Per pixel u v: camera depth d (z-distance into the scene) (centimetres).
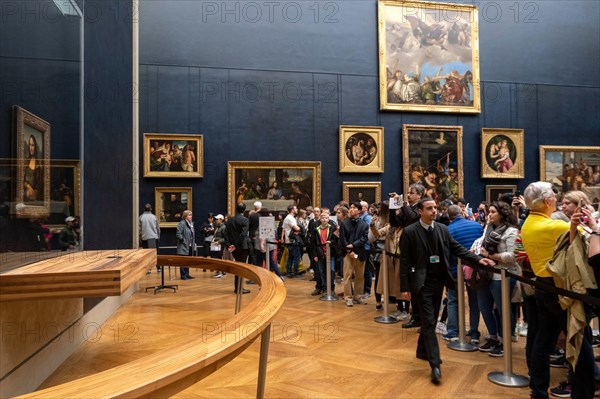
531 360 382
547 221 370
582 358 347
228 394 389
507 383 414
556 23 1659
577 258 337
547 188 375
